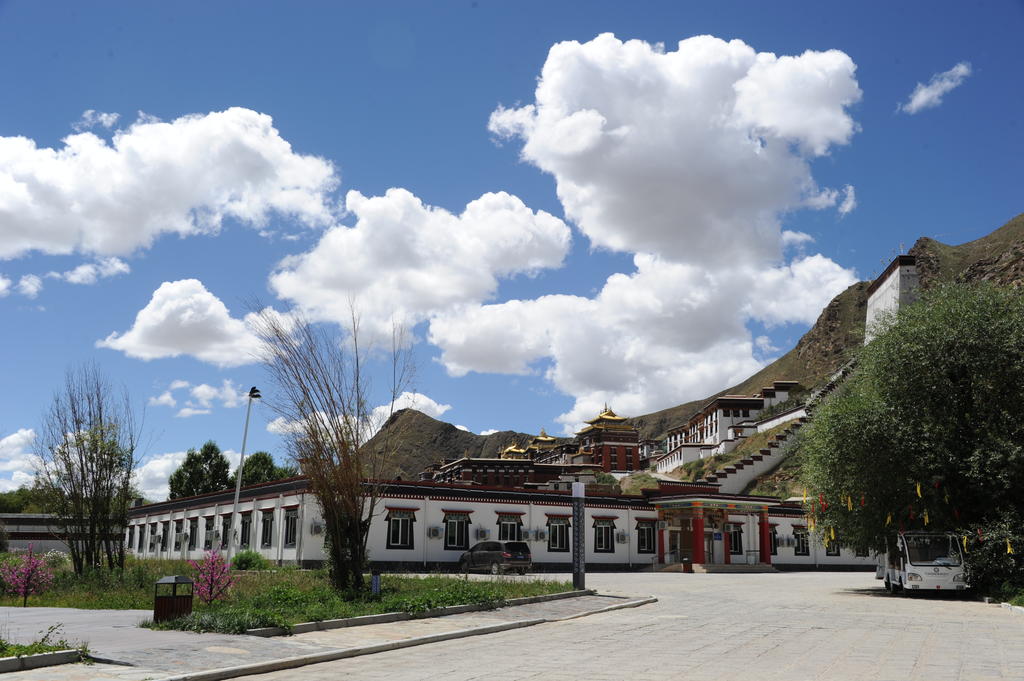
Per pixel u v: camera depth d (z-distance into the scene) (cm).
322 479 2198
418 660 1289
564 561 4878
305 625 1569
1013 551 2517
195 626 1503
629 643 1488
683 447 9419
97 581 2506
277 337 2252
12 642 1267
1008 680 1064
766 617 1989
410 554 4288
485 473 11838
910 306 3059
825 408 2956
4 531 6038
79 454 2812
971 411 2781
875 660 1248
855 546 3114
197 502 5444
